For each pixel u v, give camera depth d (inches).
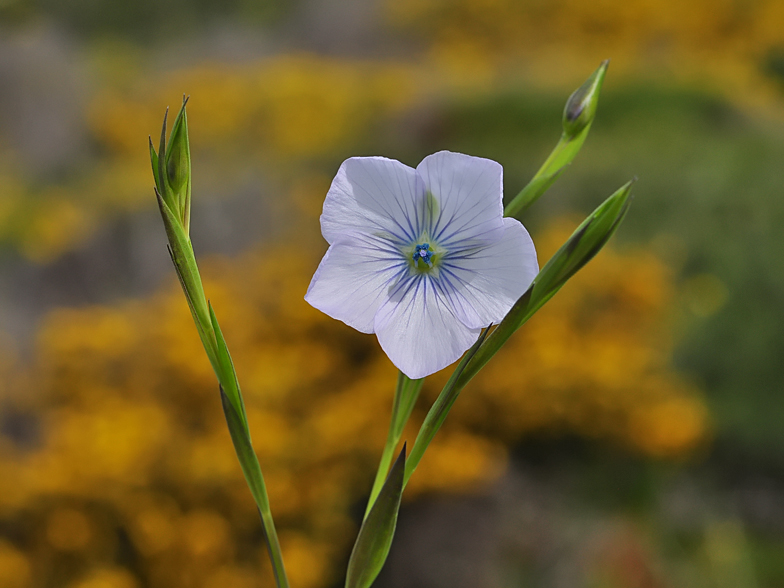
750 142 39.4
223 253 31.9
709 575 21.3
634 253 29.6
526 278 6.0
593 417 24.2
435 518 21.9
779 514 23.4
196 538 19.6
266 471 20.7
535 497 22.7
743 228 30.4
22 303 30.2
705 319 27.6
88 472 20.0
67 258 32.2
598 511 22.7
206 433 22.1
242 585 19.6
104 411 22.8
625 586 20.7
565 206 33.5
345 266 6.1
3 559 19.1
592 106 6.5
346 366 25.6
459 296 6.1
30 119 51.3
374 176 6.1
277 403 23.1
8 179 43.6
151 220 33.6
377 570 6.2
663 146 39.7
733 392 25.8
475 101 48.1
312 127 51.3
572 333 25.8
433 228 6.2
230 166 43.6
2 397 24.7
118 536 20.2
